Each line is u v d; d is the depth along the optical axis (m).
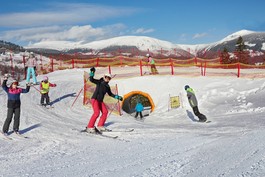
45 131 10.94
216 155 6.79
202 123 13.94
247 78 23.70
